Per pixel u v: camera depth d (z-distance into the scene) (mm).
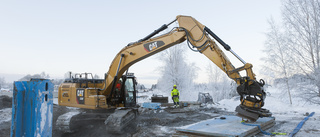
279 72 15625
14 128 2035
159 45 7961
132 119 9109
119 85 9719
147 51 8180
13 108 2043
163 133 6863
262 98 5746
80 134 8438
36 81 2148
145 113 11766
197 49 7199
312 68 13859
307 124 7527
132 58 8453
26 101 2148
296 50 14336
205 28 7121
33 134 2064
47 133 2197
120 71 8680
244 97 6152
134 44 8477
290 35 14617
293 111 12375
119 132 7387
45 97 2182
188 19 7496
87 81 9289
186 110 12266
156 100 16359
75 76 9609
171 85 23547
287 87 15297
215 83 28000
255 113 5828
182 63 23766
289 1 14570
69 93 8992
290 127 6887
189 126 5812
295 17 14320
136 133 7391
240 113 6023
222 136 4789
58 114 11633
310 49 13875
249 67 5973
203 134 5094
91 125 9094
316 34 13508
